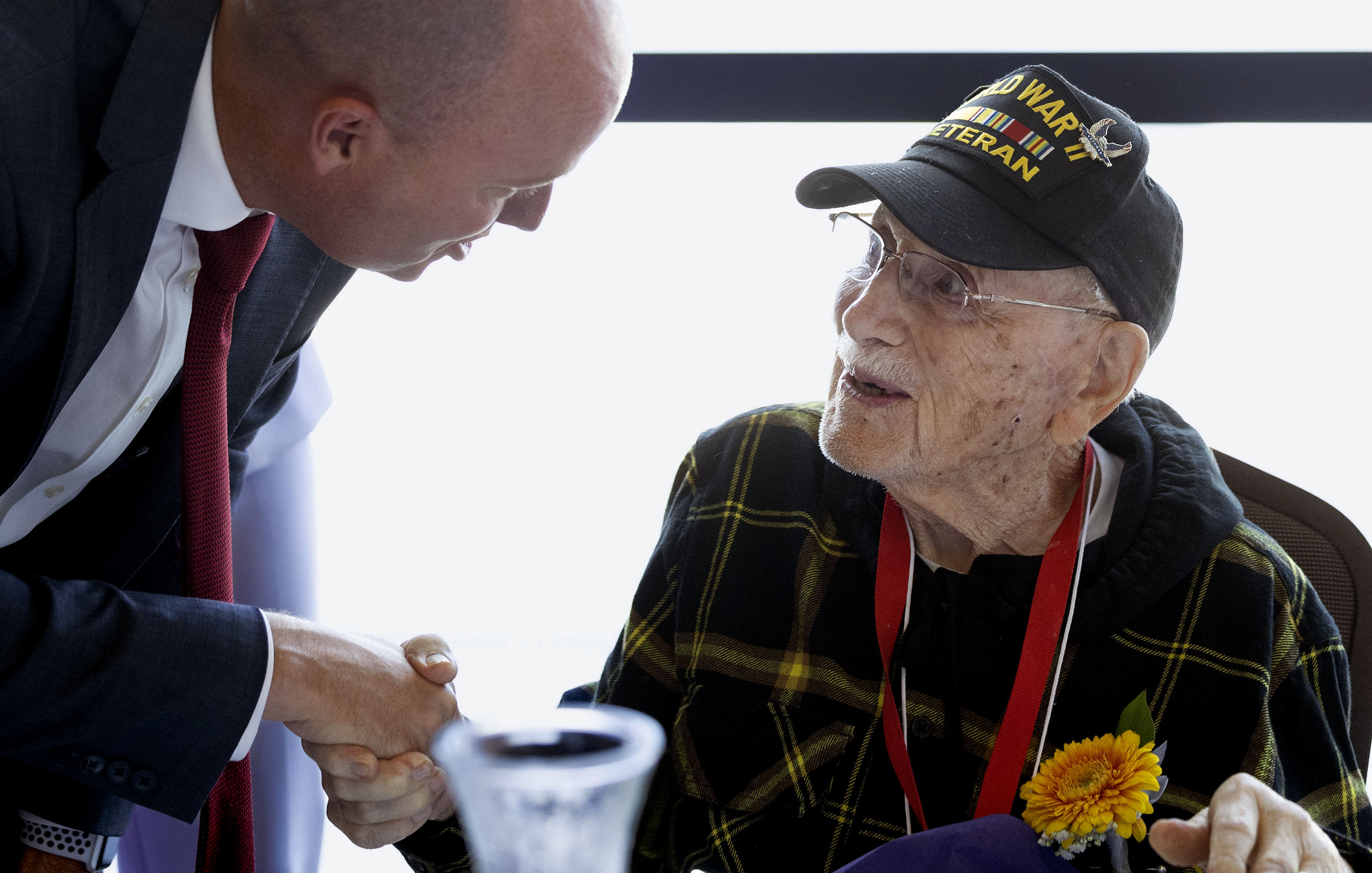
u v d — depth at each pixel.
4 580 0.95
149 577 1.37
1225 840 0.79
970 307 1.05
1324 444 2.42
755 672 1.22
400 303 2.56
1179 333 2.43
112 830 1.20
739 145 2.50
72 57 0.97
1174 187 2.37
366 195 1.03
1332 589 1.28
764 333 2.58
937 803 1.14
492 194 1.04
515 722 0.53
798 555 1.25
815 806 1.17
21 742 0.97
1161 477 1.16
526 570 2.67
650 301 2.58
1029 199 1.05
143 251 1.04
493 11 0.91
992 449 1.09
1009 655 1.14
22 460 1.10
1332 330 2.38
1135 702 0.89
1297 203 2.34
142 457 1.29
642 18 2.35
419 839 1.12
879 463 1.10
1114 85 2.07
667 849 1.23
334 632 1.07
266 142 1.01
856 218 1.15
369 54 0.93
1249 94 2.04
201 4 1.00
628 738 0.51
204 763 0.99
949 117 1.17
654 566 1.33
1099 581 1.12
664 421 2.63
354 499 2.63
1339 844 0.92
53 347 1.05
